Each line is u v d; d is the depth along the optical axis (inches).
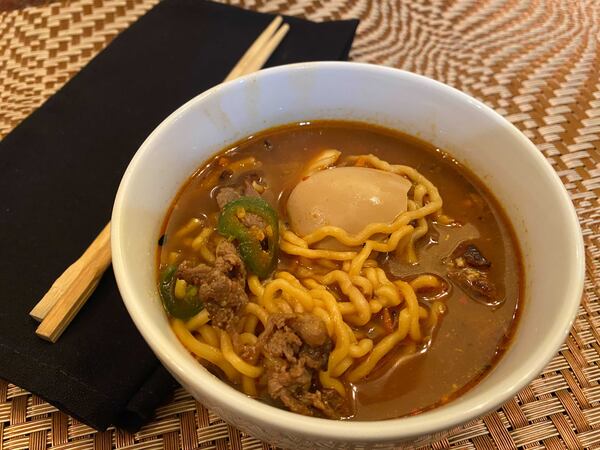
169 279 5.7
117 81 8.9
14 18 10.3
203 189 6.8
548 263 5.6
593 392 6.4
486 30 10.4
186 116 6.4
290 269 6.4
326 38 9.5
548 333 4.7
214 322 5.7
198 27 9.8
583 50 10.1
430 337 5.8
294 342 5.4
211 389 4.2
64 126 8.3
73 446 5.9
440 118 7.0
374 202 6.4
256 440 5.9
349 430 4.0
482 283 6.1
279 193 7.0
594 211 7.9
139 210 5.7
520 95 9.3
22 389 6.1
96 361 6.0
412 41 10.2
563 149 8.6
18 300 6.5
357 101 7.3
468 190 6.9
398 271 6.4
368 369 5.6
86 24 10.2
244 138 7.3
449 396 5.4
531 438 6.0
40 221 7.2
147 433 5.9
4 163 7.8
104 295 6.6
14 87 9.2
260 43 9.3
